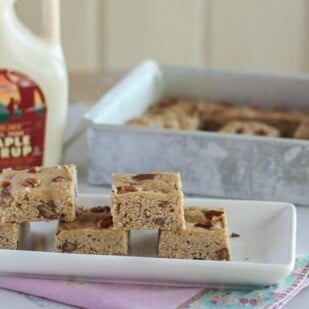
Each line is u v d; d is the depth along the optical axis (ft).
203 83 3.96
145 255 2.65
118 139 3.15
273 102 3.92
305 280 2.53
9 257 2.49
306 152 3.01
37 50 3.15
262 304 2.42
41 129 3.19
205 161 3.10
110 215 2.67
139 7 5.48
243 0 5.42
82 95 4.06
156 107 3.88
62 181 2.67
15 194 2.60
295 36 5.45
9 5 3.09
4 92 3.11
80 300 2.44
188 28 5.51
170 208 2.56
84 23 5.50
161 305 2.42
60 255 2.48
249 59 5.55
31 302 2.48
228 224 2.80
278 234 2.73
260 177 3.07
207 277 2.48
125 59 5.59
